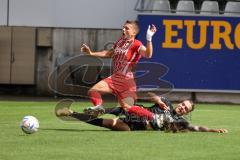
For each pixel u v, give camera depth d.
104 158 20.78
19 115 38.50
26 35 58.00
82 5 58.44
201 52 53.66
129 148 23.16
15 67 58.03
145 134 27.47
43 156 21.06
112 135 27.08
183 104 28.56
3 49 58.00
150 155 21.56
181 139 25.88
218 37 53.62
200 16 53.41
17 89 58.84
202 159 20.94
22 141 24.83
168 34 53.38
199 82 53.88
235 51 53.78
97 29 58.00
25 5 58.66
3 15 58.56
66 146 23.55
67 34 58.03
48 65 58.09
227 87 54.06
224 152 22.55
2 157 20.80
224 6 58.81
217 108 47.81
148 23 53.22
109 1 58.34
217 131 28.55
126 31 29.02
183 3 56.34
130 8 58.28
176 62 53.56
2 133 27.61
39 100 52.47
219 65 53.81
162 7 56.59
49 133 27.80
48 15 58.66
